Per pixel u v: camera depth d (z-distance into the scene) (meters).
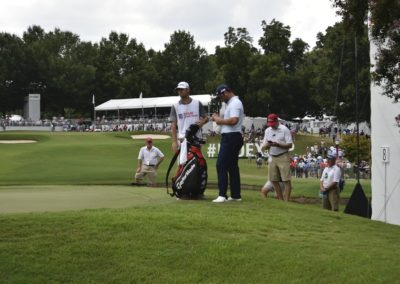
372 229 8.18
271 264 5.84
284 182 11.99
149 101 74.88
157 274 5.54
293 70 82.94
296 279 5.57
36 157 35.12
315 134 66.56
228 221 7.26
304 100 73.69
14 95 87.75
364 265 5.96
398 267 5.98
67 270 5.52
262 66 69.38
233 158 9.18
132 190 11.53
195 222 7.00
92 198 9.80
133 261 5.73
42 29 99.75
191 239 6.36
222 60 71.94
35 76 86.50
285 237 6.86
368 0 10.92
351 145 29.88
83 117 96.25
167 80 95.75
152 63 97.06
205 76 100.88
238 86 71.25
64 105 90.50
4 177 25.53
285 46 82.19
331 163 14.42
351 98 52.50
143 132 56.34
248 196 10.15
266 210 8.51
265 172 33.66
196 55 100.56
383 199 14.25
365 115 51.38
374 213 14.48
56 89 88.19
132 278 5.45
